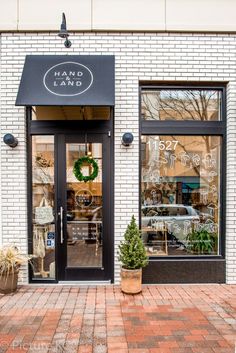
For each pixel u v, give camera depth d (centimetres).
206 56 545
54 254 545
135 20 536
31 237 544
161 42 542
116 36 539
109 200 543
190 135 565
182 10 539
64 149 542
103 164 541
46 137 548
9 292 488
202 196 570
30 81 496
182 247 566
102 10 535
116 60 538
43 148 548
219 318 402
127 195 536
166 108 566
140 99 555
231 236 545
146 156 563
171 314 412
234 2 543
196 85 561
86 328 373
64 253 541
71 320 394
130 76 539
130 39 539
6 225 534
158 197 565
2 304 445
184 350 328
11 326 379
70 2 534
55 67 506
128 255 484
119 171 536
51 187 549
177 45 543
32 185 550
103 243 541
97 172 544
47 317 402
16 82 538
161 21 538
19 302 452
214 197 571
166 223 566
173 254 562
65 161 543
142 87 557
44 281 537
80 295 480
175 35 543
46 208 548
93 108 542
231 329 373
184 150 567
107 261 541
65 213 543
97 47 538
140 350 327
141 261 487
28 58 516
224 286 530
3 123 535
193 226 568
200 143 568
